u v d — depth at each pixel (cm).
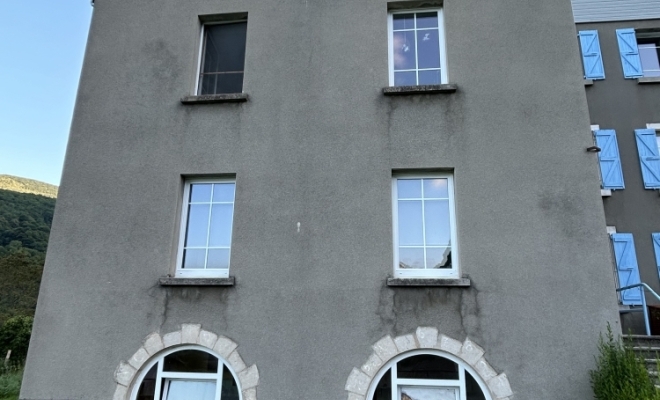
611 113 1086
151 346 669
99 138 784
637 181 1033
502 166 691
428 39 800
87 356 673
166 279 690
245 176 736
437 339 624
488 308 631
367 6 802
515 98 722
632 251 978
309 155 732
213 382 659
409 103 739
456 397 614
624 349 569
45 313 698
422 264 683
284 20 813
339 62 775
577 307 620
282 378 634
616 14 1162
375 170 711
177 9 851
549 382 595
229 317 670
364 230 684
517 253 651
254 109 769
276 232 701
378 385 627
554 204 667
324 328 647
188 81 806
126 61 827
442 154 708
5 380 1834
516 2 772
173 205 736
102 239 729
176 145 766
